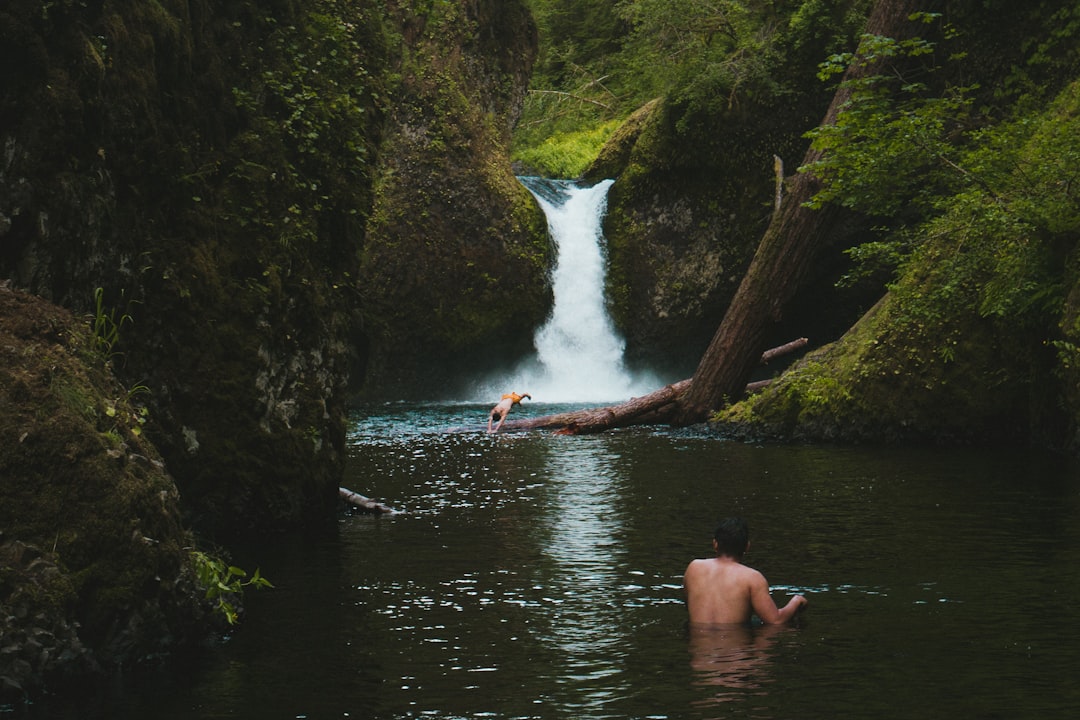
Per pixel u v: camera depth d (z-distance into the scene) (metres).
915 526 9.27
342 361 10.09
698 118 30.44
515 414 25.14
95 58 7.07
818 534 8.92
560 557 8.12
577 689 4.86
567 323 32.59
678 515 10.09
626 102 44.38
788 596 6.68
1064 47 21.95
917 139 14.62
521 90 33.81
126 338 7.66
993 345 16.75
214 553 7.80
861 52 15.72
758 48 29.70
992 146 15.09
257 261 8.98
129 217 7.66
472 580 7.30
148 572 5.28
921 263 17.38
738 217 30.81
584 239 32.81
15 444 5.04
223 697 4.79
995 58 23.31
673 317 31.86
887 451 15.94
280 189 9.38
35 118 6.64
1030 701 4.63
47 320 5.77
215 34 9.16
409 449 16.84
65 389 5.39
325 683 5.00
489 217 31.20
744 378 19.67
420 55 30.80
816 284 29.20
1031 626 5.90
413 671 5.19
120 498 5.24
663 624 6.06
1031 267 14.89
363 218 10.46
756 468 13.82
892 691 4.76
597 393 32.47
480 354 32.00
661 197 31.75
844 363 17.94
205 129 8.74
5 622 4.75
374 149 11.13
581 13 48.72
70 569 5.00
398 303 30.61
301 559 8.05
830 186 16.73
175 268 8.13
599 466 14.22
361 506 10.32
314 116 9.91
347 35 10.77
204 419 8.45
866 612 6.25
